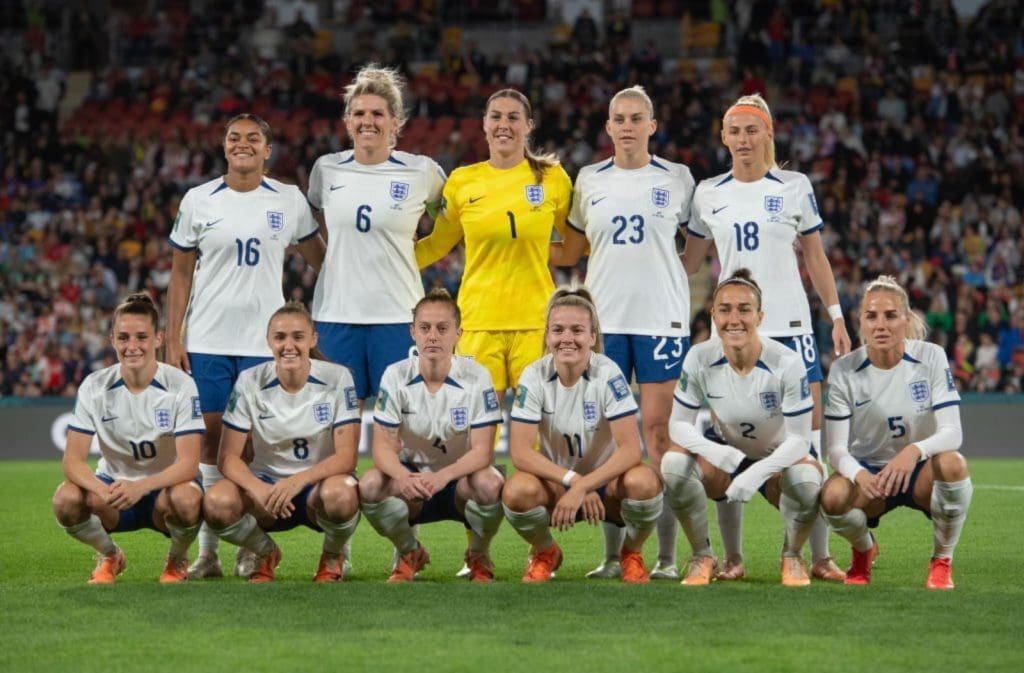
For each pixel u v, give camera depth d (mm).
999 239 21859
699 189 8047
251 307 7734
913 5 26703
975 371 19422
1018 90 25516
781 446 6781
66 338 20578
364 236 7887
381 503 6770
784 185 7875
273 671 4793
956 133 24656
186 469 6828
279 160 24062
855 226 21688
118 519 6895
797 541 6848
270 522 7047
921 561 8062
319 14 29297
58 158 24875
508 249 7934
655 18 28562
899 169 23469
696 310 22156
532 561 7031
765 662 4910
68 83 27828
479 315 7984
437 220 8266
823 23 26438
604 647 5148
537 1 29062
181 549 6977
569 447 7074
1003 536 9250
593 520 6707
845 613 5832
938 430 6836
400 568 7031
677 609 5918
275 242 7777
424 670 4797
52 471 15664
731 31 28016
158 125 25953
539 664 4879
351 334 7902
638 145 7977
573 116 24719
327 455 7117
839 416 7035
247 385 7062
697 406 7051
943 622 5641
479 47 29031
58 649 5137
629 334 7949
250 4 28906
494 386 7816
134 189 23484
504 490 6773
